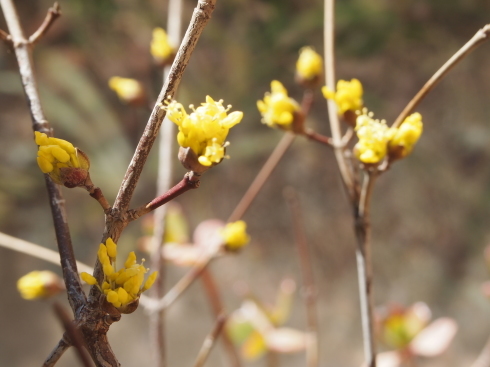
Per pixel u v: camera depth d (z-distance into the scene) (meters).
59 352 0.27
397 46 1.20
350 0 1.19
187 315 1.08
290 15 1.23
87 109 1.25
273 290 1.10
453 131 1.15
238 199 1.20
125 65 1.29
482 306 1.02
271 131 1.22
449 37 1.18
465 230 1.09
